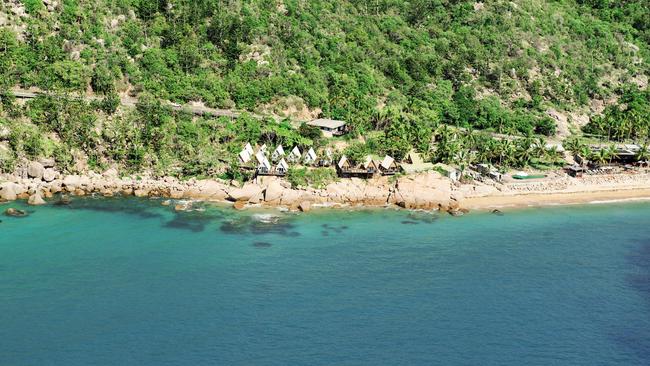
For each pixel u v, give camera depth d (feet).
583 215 515.91
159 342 313.12
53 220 449.89
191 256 404.16
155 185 507.71
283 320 336.29
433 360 306.76
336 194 510.58
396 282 381.60
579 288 381.40
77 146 529.04
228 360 301.22
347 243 435.53
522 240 454.81
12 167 499.10
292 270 391.24
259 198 499.92
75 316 332.19
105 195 501.97
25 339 311.06
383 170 542.16
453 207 511.81
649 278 395.96
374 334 326.85
